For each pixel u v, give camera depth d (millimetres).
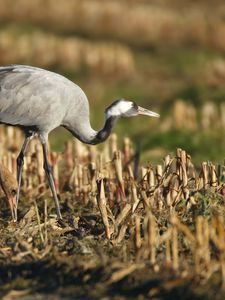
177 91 31828
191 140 21125
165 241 10000
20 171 13312
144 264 9508
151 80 35594
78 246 10562
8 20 49438
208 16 52500
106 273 9422
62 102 13430
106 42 44656
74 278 9516
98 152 15664
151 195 11719
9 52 38719
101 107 30875
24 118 13352
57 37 42812
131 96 32562
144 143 21500
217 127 23547
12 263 10070
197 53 42812
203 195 11453
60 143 22938
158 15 48094
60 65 37750
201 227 9281
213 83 32406
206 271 9133
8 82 13312
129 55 37625
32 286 9445
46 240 10680
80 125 13828
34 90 13273
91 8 49688
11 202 12578
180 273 9211
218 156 19844
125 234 11039
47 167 13312
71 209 13289
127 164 14688
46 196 14266
